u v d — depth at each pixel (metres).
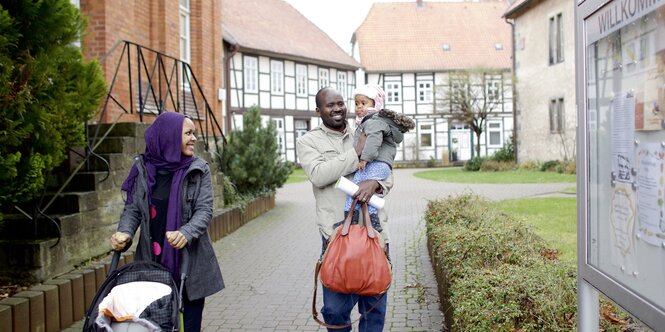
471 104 34.88
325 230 4.03
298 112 37.56
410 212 13.76
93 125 8.12
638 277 2.39
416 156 43.34
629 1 2.42
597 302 2.94
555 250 6.13
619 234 2.56
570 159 26.95
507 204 13.28
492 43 47.47
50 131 5.24
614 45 2.59
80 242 6.31
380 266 3.71
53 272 5.71
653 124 2.27
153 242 3.74
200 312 3.90
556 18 28.70
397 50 46.41
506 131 44.81
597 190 2.80
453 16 49.22
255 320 5.64
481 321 3.48
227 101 29.80
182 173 3.79
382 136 3.95
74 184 6.86
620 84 2.55
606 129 2.69
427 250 8.60
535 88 31.22
